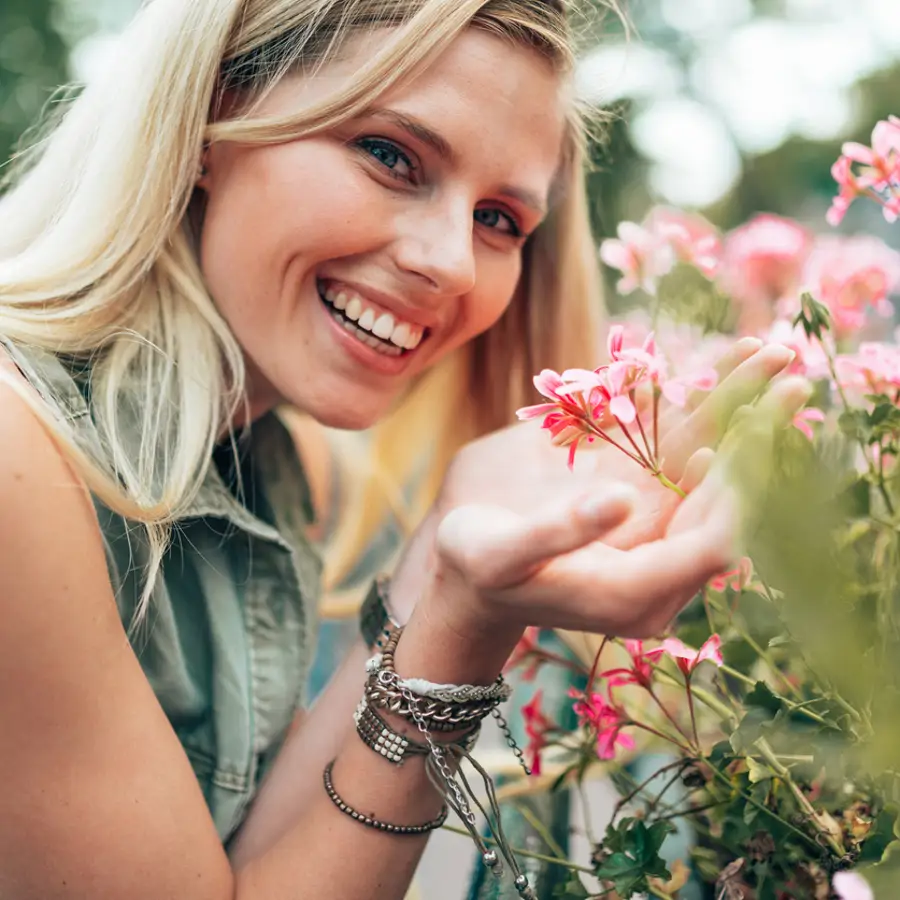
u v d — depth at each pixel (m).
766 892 0.74
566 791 1.12
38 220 1.12
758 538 0.56
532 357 1.45
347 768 0.83
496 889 1.04
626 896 0.74
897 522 0.74
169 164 0.99
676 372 1.12
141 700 0.83
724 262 1.44
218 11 0.98
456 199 0.97
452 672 0.78
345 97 0.93
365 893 0.82
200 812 0.84
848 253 1.01
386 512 1.68
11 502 0.76
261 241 0.99
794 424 0.82
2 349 0.91
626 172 2.55
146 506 0.94
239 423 1.20
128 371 1.03
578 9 1.04
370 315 1.01
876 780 0.66
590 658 1.19
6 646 0.76
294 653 1.15
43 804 0.78
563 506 0.64
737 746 0.69
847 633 0.53
